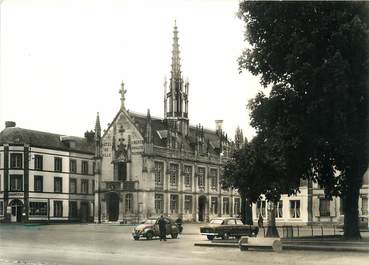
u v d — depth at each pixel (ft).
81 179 319.47
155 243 128.36
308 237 120.78
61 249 108.37
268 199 117.80
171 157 298.15
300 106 110.22
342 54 105.09
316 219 229.04
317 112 106.22
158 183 288.92
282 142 109.29
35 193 288.30
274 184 114.52
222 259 85.25
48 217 294.66
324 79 103.40
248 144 118.21
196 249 107.76
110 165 291.99
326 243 105.40
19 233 179.01
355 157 113.70
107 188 289.33
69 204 308.81
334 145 110.93
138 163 284.41
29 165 285.84
